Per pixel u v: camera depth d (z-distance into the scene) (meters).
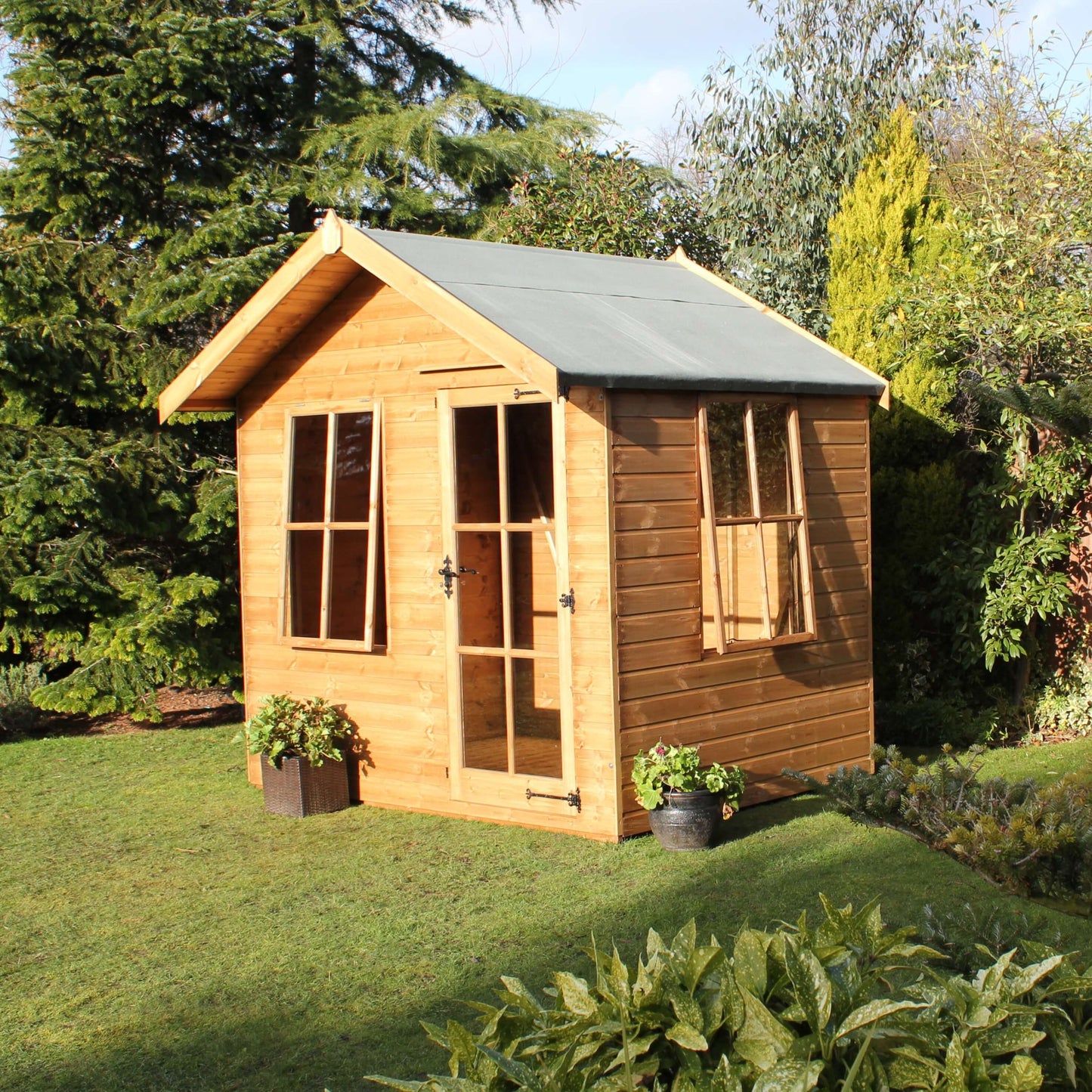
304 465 7.85
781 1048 2.36
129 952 5.18
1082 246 9.49
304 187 12.91
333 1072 4.04
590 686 6.51
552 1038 2.55
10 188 11.61
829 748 7.68
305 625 7.88
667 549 6.66
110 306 11.81
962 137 14.62
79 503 10.19
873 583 9.59
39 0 11.06
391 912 5.58
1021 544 8.91
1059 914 5.22
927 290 9.28
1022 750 8.98
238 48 11.85
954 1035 2.43
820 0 15.60
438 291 6.49
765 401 7.20
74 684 10.27
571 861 6.25
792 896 5.63
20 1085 4.02
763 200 14.40
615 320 7.21
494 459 6.93
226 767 8.88
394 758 7.48
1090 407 8.30
